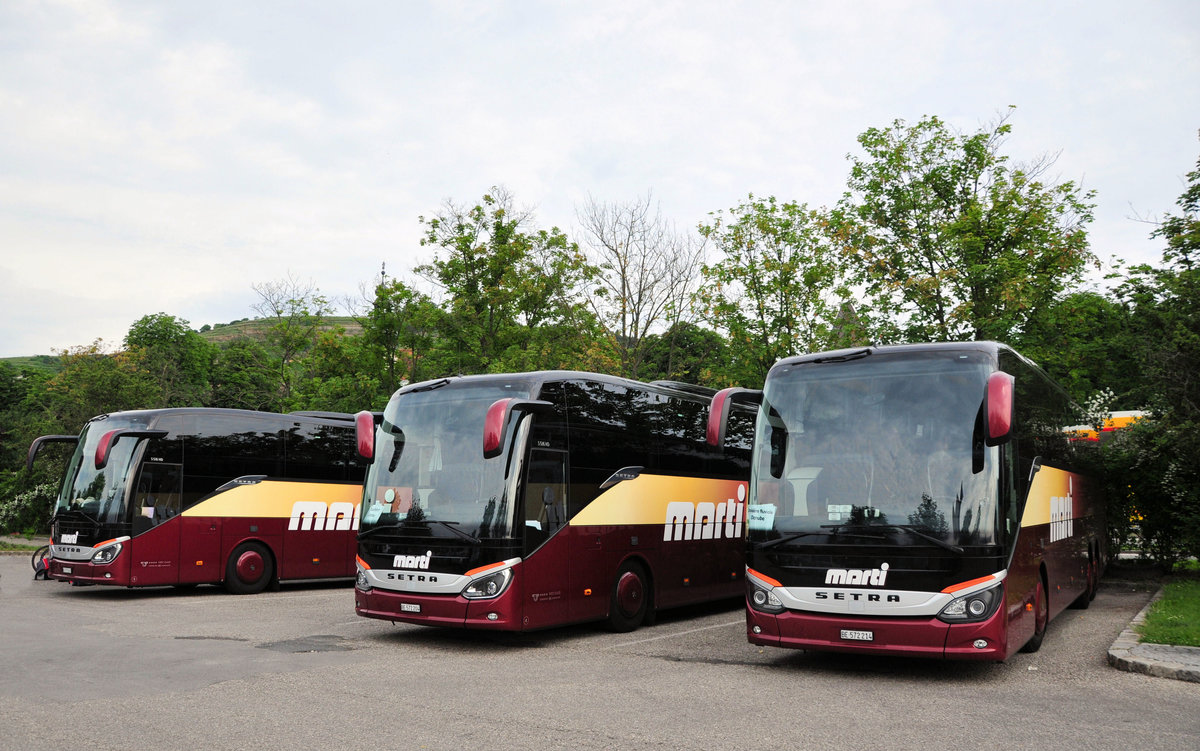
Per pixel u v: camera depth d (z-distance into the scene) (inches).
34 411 2081.7
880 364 387.9
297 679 365.4
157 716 295.4
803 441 388.8
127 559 700.7
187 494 741.9
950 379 374.0
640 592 548.1
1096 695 337.1
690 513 606.9
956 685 358.9
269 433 803.4
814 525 374.9
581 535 502.9
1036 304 1032.8
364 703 320.2
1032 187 1087.6
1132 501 802.8
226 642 467.5
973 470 359.3
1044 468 466.0
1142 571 848.9
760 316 1123.3
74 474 742.5
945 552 351.9
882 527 362.0
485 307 1369.3
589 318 1259.2
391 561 475.8
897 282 1051.3
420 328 1398.9
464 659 428.8
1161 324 709.3
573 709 313.3
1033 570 411.2
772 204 1137.4
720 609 682.2
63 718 290.8
